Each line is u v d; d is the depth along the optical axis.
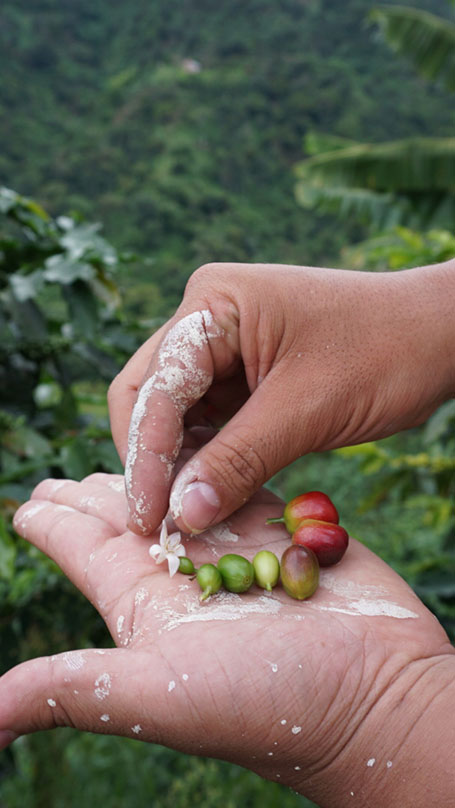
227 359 1.68
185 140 43.25
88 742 5.09
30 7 66.81
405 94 49.75
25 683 1.33
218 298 1.65
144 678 1.30
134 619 1.53
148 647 1.37
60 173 37.38
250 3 68.19
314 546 1.68
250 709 1.29
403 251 3.65
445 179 8.62
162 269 18.78
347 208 9.36
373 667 1.35
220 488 1.62
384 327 1.63
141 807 4.68
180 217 33.06
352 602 1.56
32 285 2.37
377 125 46.00
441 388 1.69
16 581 2.62
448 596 2.78
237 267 1.68
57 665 1.34
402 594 1.62
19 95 47.81
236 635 1.36
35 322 2.43
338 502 12.36
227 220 33.03
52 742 3.75
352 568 1.73
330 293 1.65
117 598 1.59
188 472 1.63
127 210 34.00
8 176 35.72
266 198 40.56
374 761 1.31
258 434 1.60
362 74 52.56
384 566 1.76
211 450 1.62
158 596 1.54
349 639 1.39
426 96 49.09
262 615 1.45
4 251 2.39
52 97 52.62
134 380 1.86
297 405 1.60
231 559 1.64
